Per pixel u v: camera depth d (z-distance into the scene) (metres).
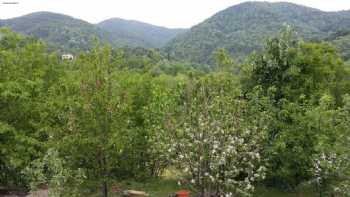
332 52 19.06
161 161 17.03
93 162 14.03
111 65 14.45
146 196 16.41
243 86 17.11
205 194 12.45
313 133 13.86
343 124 12.25
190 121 12.43
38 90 18.34
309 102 14.85
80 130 13.41
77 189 13.44
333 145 12.55
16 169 18.02
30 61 20.08
